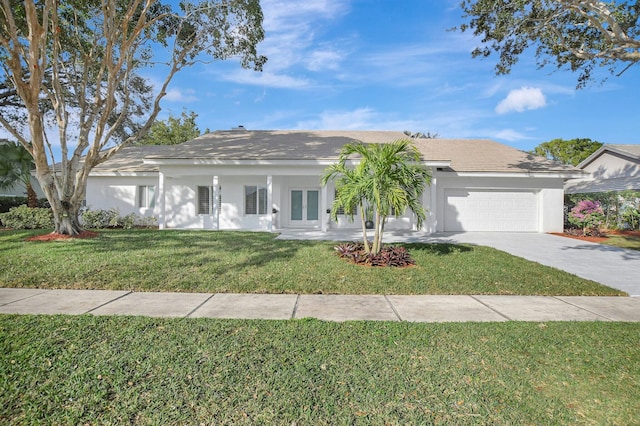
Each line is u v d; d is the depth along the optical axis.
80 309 5.18
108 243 10.49
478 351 3.86
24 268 7.37
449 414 2.72
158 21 13.85
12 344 3.80
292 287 6.57
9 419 2.59
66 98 16.48
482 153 19.11
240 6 13.48
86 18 12.26
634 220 17.89
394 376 3.27
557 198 17.31
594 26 10.08
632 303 6.09
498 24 10.60
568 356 3.77
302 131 21.48
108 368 3.32
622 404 2.89
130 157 19.91
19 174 18.31
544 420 2.67
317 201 17.92
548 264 9.47
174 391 2.96
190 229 16.05
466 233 16.45
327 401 2.86
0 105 18.36
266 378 3.19
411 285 6.86
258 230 16.22
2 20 10.47
